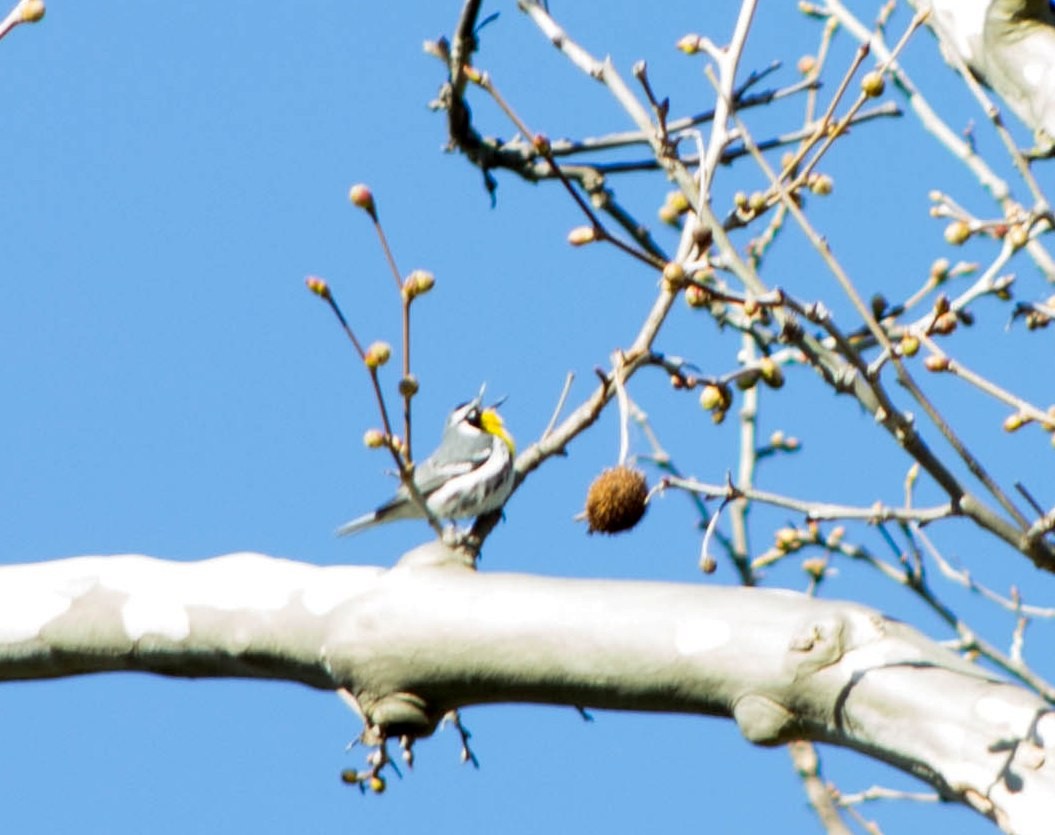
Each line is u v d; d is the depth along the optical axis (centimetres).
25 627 920
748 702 803
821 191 1196
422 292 897
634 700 830
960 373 955
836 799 1280
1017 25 1339
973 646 1317
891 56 1028
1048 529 934
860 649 795
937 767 764
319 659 880
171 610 909
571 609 841
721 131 1037
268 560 917
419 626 857
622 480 1035
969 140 1334
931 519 955
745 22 1048
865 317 922
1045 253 1208
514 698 855
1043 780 743
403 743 878
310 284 893
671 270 918
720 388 1026
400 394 902
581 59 1104
